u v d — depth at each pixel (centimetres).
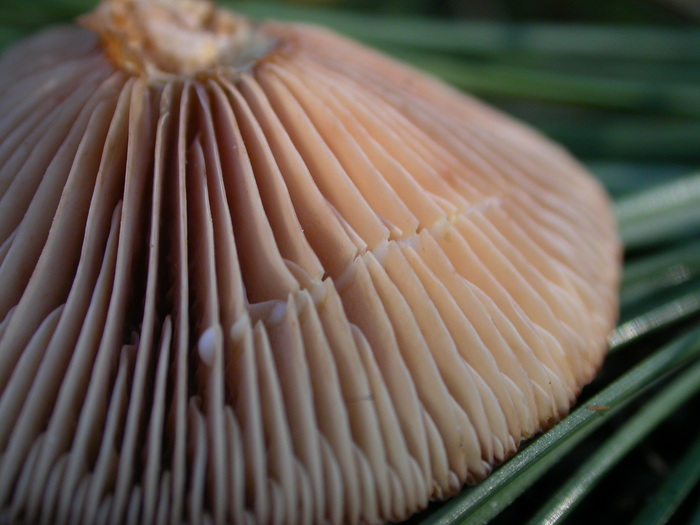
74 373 5
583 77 12
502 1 15
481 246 6
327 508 6
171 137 6
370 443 6
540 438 7
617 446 7
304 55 7
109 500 5
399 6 14
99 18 7
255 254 6
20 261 6
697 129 11
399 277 6
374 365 6
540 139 9
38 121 6
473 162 7
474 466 6
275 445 6
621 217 10
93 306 6
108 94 6
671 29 14
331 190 6
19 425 5
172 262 6
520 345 6
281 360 6
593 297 7
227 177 6
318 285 6
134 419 5
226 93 6
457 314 6
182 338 6
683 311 9
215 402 5
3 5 12
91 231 6
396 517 6
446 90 8
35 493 5
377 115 7
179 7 7
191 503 5
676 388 8
